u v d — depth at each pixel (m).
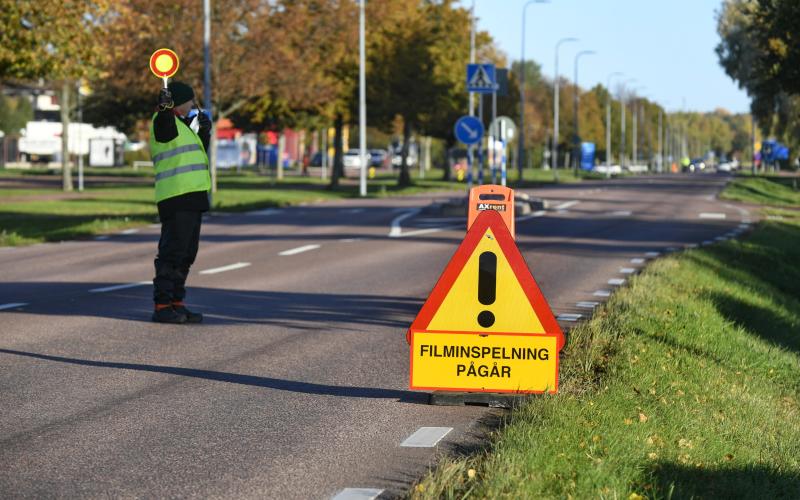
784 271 36.38
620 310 20.33
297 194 84.56
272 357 16.53
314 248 36.72
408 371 15.54
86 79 54.06
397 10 103.88
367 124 110.12
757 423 13.86
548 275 28.73
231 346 17.47
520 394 12.97
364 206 69.81
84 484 9.98
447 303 12.91
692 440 11.75
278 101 91.38
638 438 11.22
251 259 32.84
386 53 105.81
